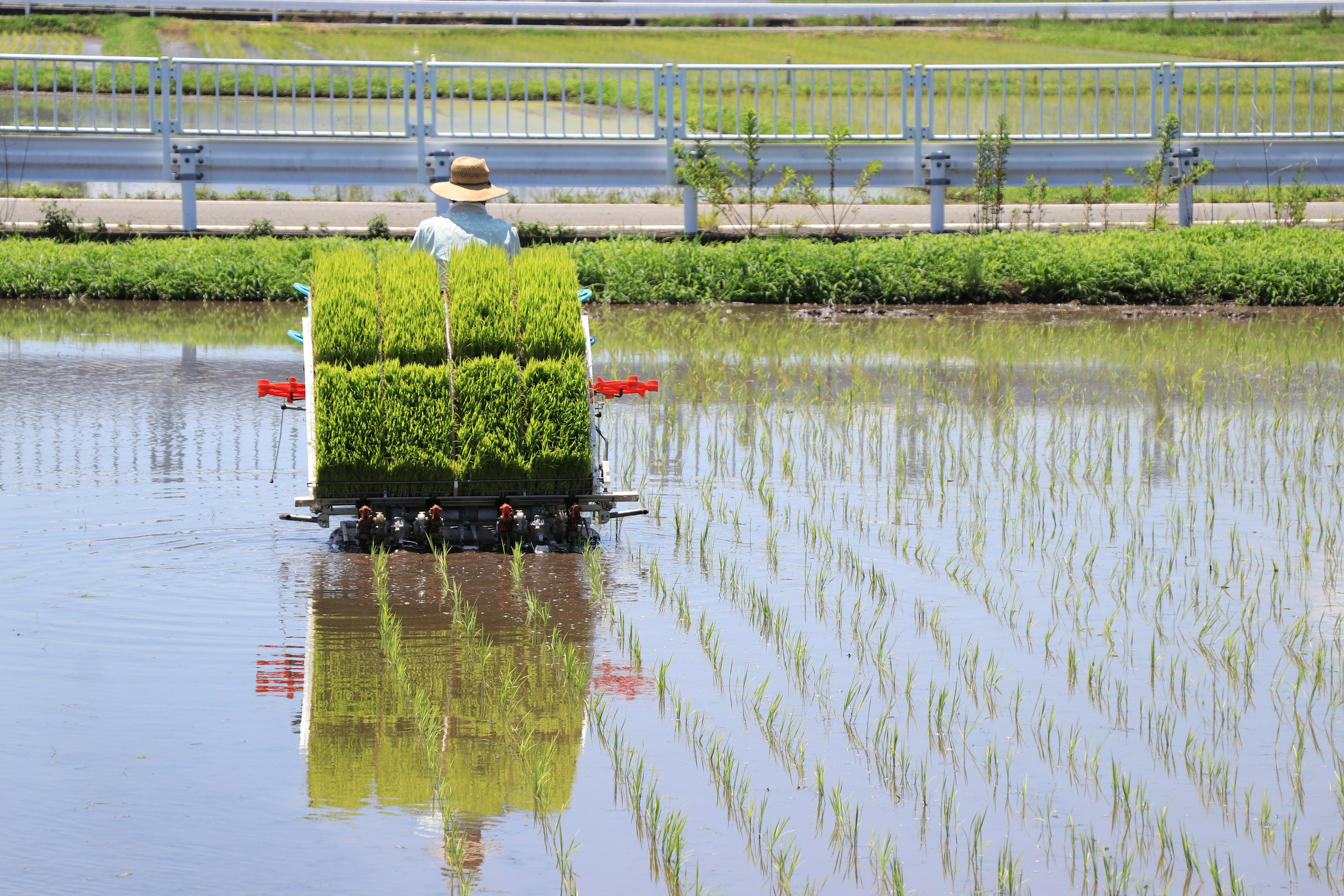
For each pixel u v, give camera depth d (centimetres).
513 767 1636
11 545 2469
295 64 6638
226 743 1683
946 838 1491
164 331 5109
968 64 12656
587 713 1802
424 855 1428
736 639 2089
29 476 2972
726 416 3778
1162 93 6931
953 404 3959
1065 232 6762
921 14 14788
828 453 3359
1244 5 14575
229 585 2292
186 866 1395
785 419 3741
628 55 12619
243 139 6588
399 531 2500
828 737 1741
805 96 10638
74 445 3275
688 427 3641
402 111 9531
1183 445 3441
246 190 7888
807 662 2000
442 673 1925
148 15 13388
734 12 14538
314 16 13762
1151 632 2144
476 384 2525
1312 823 1530
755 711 1809
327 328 2509
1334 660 2022
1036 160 6912
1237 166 6981
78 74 10312
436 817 1512
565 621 2153
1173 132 6825
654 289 5931
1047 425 3688
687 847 1455
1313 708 1850
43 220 6725
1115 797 1570
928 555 2534
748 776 1628
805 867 1421
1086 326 5406
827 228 6894
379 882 1372
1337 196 8144
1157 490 3020
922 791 1598
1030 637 2116
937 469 3212
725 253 6091
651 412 3828
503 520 2525
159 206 7194
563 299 2594
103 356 4547
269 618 2136
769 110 9844
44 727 1714
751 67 6806
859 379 4316
